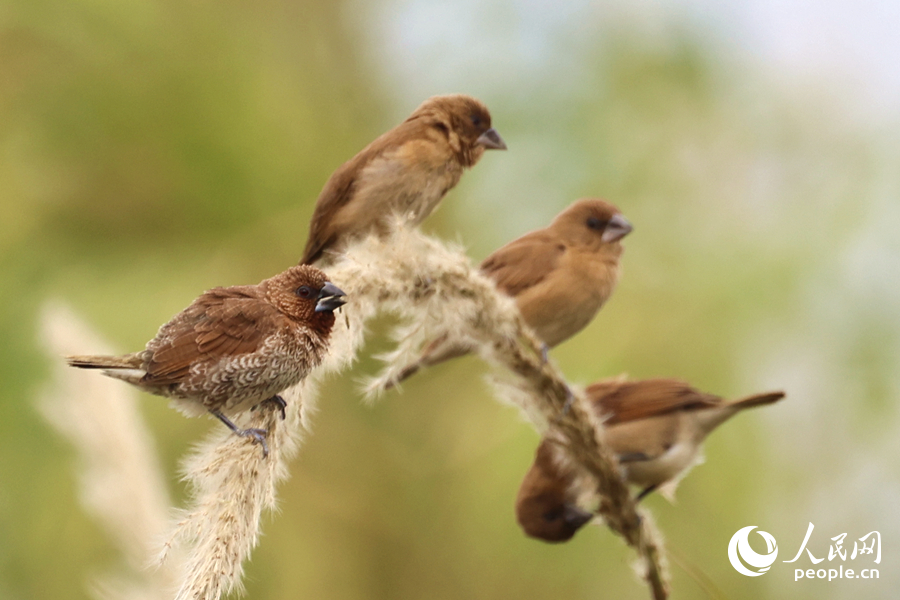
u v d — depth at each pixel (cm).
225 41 1205
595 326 1150
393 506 1282
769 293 1103
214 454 462
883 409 1090
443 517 1259
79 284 1091
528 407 593
